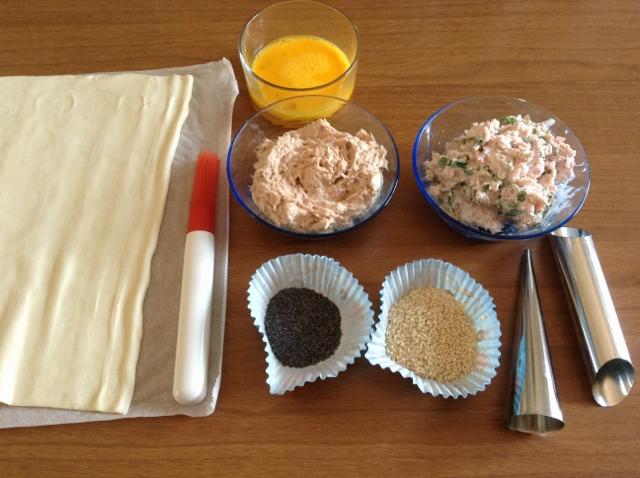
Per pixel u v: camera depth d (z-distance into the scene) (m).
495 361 0.57
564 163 0.66
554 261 0.66
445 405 0.57
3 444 0.55
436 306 0.63
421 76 0.80
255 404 0.57
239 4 0.87
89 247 0.66
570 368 0.59
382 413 0.57
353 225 0.65
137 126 0.75
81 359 0.59
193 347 0.57
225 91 0.79
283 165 0.66
